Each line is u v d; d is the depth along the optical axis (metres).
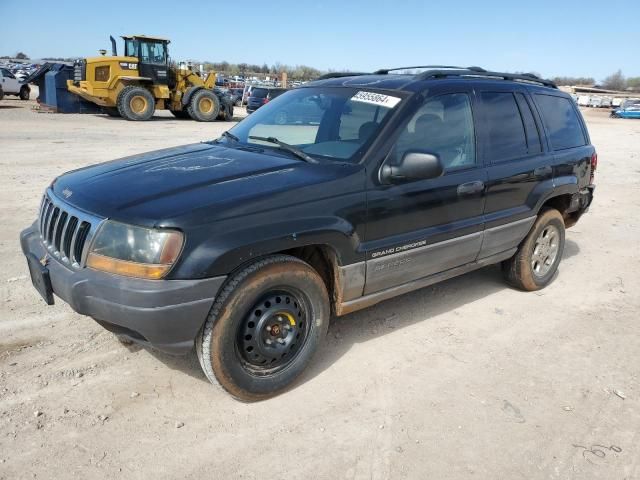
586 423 3.17
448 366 3.73
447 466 2.77
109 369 3.46
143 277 2.72
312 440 2.92
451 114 4.05
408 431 3.03
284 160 3.55
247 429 2.98
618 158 15.99
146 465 2.68
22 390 3.19
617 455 2.91
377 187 3.49
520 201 4.62
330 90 4.21
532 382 3.58
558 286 5.38
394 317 4.45
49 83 22.33
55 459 2.68
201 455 2.77
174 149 4.07
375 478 2.67
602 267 6.04
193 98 21.72
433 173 3.41
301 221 3.11
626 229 7.80
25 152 11.52
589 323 4.54
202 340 2.97
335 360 3.73
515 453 2.89
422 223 3.81
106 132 16.19
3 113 20.83
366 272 3.54
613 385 3.59
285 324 3.25
